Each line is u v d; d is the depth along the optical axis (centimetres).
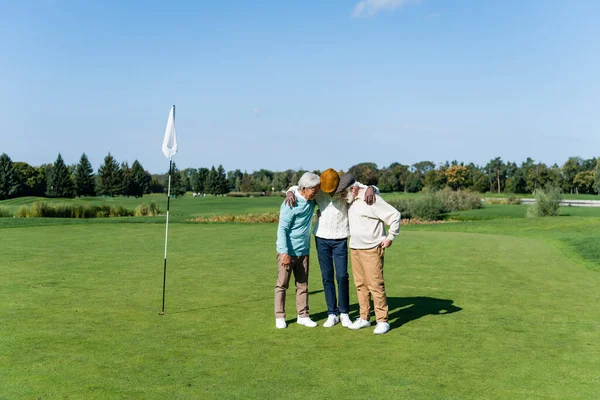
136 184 9900
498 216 3644
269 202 5909
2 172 8562
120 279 814
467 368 415
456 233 1741
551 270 938
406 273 905
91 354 442
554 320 577
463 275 886
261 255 1103
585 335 515
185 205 5144
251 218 2817
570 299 692
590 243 1290
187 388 366
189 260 1028
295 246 548
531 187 10888
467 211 4234
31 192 9838
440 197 4212
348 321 555
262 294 714
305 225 552
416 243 1380
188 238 1439
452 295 720
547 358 442
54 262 984
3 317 568
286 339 499
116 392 357
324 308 648
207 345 474
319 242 563
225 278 832
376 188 560
